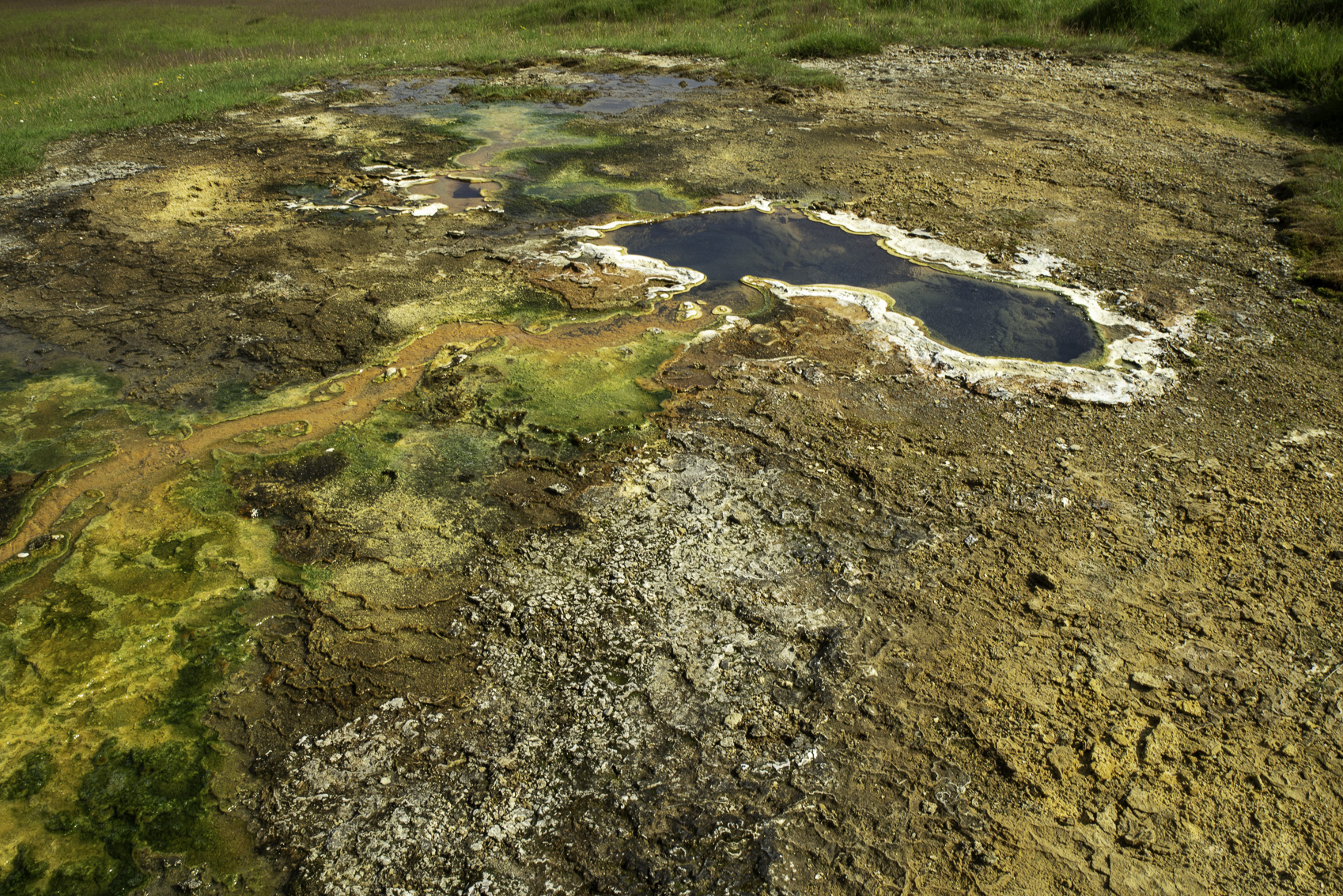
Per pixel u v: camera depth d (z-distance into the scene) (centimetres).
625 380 369
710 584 266
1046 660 241
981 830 201
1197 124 720
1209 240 500
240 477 314
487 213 554
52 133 720
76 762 218
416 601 262
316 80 916
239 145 703
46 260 484
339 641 249
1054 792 209
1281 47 862
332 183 610
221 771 216
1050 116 750
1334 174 579
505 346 395
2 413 348
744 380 367
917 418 343
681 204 568
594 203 570
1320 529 285
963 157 648
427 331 408
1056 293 443
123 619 258
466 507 299
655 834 201
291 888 191
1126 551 277
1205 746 219
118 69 1087
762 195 582
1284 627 250
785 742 221
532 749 220
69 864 197
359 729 225
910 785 211
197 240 511
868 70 931
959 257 486
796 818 205
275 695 235
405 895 189
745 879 192
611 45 1059
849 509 295
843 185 598
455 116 786
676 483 307
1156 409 347
